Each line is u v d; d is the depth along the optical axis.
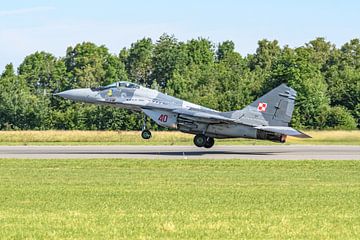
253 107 119.31
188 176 79.50
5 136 167.75
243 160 101.00
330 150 128.75
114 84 128.00
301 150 128.12
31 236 42.09
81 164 94.06
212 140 123.19
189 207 54.00
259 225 46.03
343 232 43.62
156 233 43.22
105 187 67.50
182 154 115.19
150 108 122.88
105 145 143.75
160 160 100.06
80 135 168.88
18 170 86.31
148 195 61.06
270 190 65.31
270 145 147.00
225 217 49.19
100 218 48.53
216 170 87.31
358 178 78.25
